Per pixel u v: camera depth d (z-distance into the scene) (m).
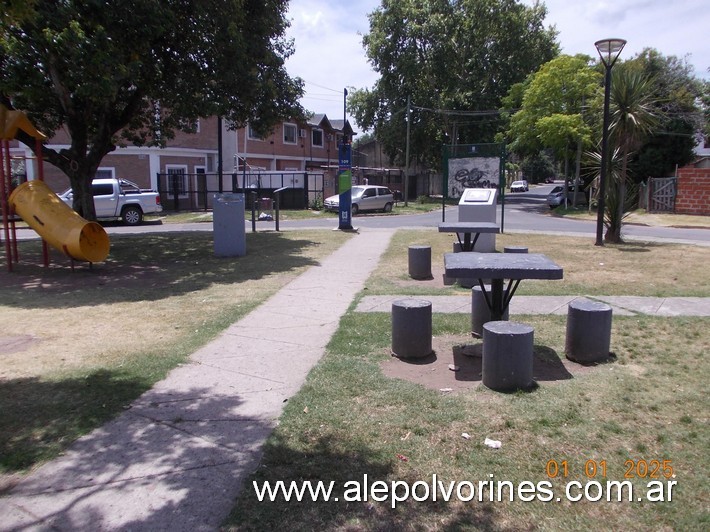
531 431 3.90
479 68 44.56
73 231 10.71
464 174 16.77
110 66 10.24
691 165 32.50
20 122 11.09
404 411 4.24
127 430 3.99
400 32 43.72
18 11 5.92
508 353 4.59
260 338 6.24
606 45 13.48
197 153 32.72
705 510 3.04
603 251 13.03
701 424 4.00
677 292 8.37
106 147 14.56
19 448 3.74
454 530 2.88
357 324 6.70
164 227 22.08
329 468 3.45
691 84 34.09
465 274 4.89
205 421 4.12
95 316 7.44
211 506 3.08
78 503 3.12
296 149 41.50
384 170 46.41
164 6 11.24
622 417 4.11
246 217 25.27
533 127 31.78
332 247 14.39
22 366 5.39
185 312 7.57
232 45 12.67
